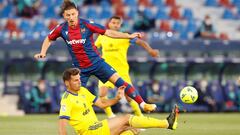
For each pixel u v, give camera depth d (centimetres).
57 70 6488
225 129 4291
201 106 6531
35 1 7781
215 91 6594
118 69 4197
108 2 8300
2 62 6488
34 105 6319
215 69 6725
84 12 8038
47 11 7856
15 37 7019
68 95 2730
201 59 6525
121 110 6166
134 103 4034
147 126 2755
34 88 6331
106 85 4094
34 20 7731
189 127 4422
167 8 8362
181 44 6769
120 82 3247
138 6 8044
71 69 2738
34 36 7081
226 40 7044
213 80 6719
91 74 3284
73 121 2742
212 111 6556
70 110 2712
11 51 6494
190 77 6706
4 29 7500
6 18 7800
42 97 6319
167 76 6656
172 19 8144
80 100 2745
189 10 8369
